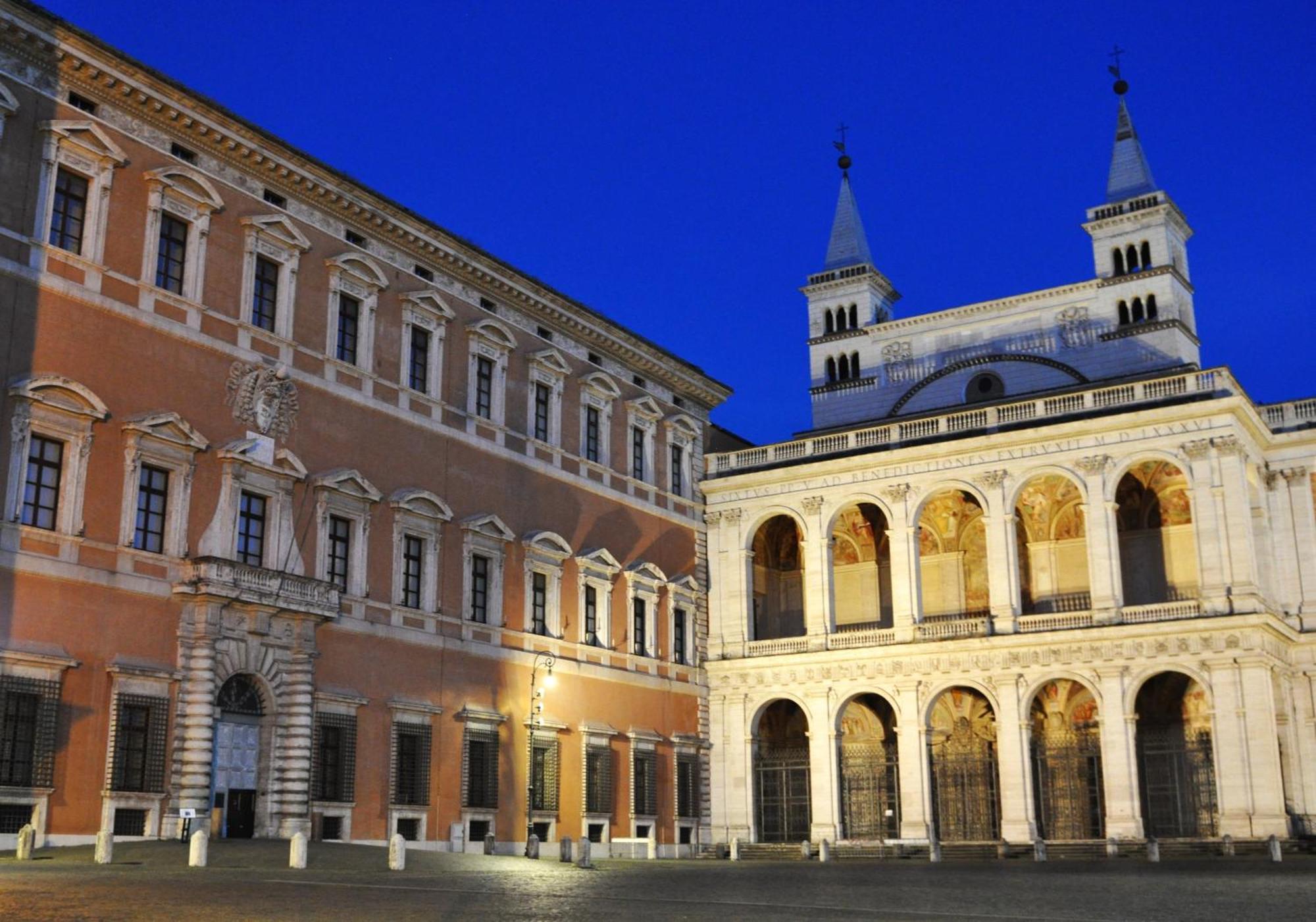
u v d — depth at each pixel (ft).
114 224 141.69
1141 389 204.85
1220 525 191.93
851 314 299.38
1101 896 91.76
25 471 129.80
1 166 131.95
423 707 167.84
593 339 210.79
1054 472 205.16
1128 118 274.77
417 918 67.67
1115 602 197.26
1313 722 199.11
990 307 269.23
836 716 215.51
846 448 228.84
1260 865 146.00
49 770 126.11
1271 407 214.07
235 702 146.92
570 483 201.98
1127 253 261.03
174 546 141.90
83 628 132.05
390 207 172.86
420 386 178.50
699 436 237.25
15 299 131.13
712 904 82.84
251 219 155.63
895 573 215.51
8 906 70.03
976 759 214.69
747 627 227.61
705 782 223.10
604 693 201.77
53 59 137.39
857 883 110.42
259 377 154.10
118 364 139.54
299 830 148.05
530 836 157.28
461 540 179.32
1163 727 204.03
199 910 70.03
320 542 158.51
